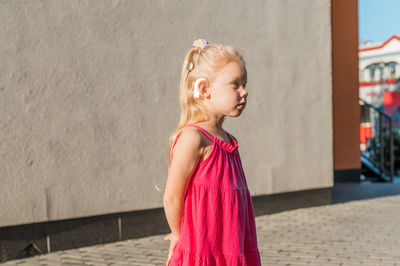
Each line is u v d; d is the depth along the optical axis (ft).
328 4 23.68
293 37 22.43
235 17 20.33
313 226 19.38
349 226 19.35
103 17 16.44
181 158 5.75
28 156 14.93
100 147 16.42
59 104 15.52
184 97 6.12
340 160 35.19
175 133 6.08
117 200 16.83
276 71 21.84
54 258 14.93
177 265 5.84
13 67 14.62
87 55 16.10
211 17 19.48
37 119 15.08
